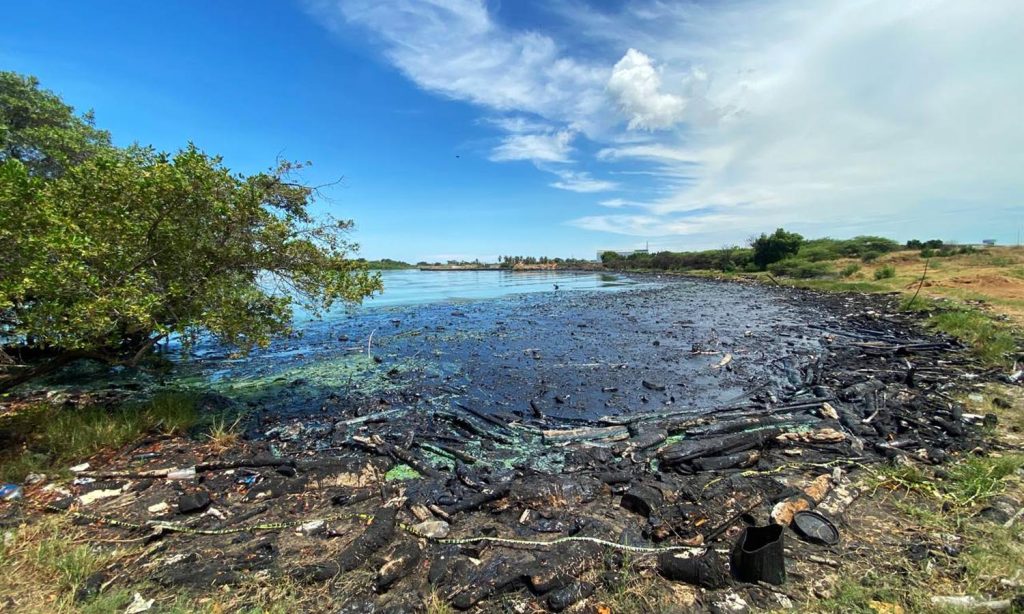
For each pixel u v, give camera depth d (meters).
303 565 3.90
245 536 4.49
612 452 6.79
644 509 4.85
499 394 10.17
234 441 7.00
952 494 4.86
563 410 9.12
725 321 20.77
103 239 5.81
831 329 18.08
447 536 4.46
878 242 59.22
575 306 27.30
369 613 3.36
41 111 11.50
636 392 10.30
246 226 7.27
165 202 6.33
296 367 12.61
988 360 10.99
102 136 12.87
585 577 3.78
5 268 5.40
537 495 5.16
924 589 3.46
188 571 3.81
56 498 5.01
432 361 13.32
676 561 3.78
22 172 5.26
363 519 4.73
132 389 10.14
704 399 9.73
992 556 3.76
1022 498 4.75
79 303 5.38
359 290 8.45
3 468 5.48
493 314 23.89
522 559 4.02
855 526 4.46
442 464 6.52
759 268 56.44
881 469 5.64
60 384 10.46
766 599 3.47
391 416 8.60
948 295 24.16
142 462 6.11
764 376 11.45
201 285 6.97
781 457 6.39
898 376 10.33
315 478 5.66
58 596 3.42
